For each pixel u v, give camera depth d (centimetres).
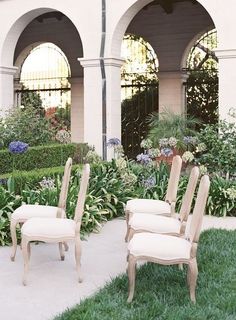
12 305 474
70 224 556
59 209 644
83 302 468
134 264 478
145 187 923
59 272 575
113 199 877
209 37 1611
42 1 1361
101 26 1274
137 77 1711
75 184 830
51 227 544
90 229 768
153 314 441
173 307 459
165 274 552
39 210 640
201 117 1645
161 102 1648
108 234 758
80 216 551
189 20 1594
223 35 1116
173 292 498
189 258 480
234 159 975
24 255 534
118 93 1295
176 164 678
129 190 912
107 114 1276
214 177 950
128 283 517
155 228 584
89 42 1290
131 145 1736
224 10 1116
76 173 889
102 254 651
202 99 1642
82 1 1298
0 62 1411
